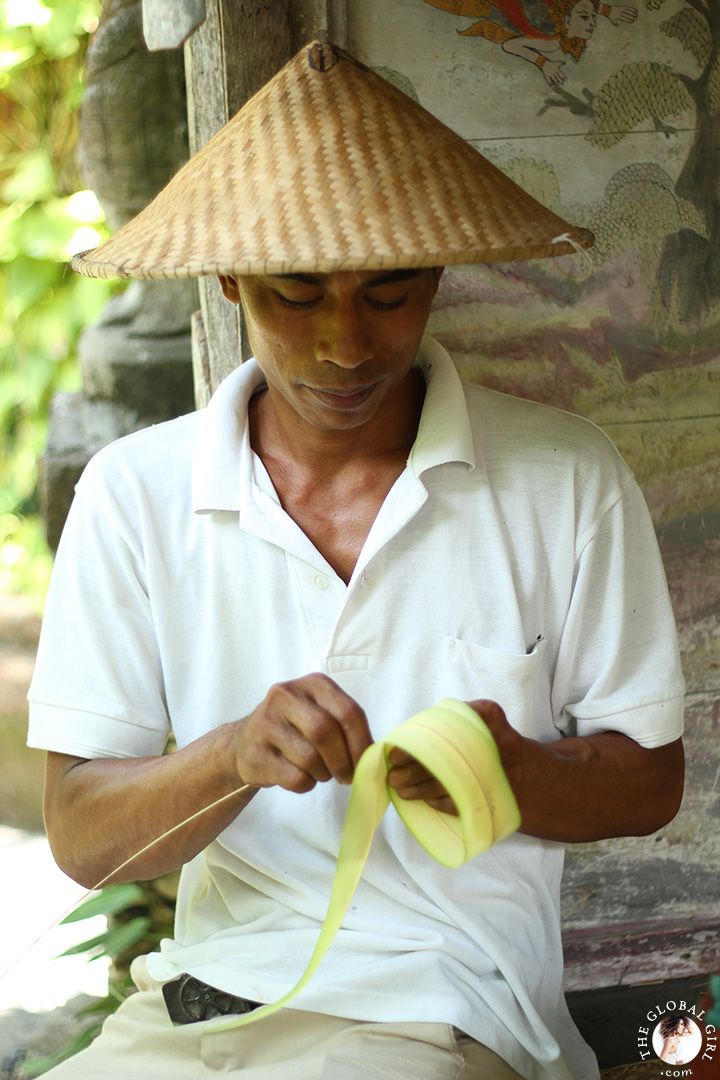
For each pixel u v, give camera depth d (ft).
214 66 4.88
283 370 3.46
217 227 3.15
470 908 3.80
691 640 5.65
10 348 11.67
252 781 3.22
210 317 5.29
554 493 3.84
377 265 2.92
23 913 7.47
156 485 3.91
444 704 2.81
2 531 11.57
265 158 3.24
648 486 5.47
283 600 3.81
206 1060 3.67
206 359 5.66
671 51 5.00
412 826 2.95
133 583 3.91
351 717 3.01
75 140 11.14
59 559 3.98
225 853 3.95
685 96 5.05
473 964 3.73
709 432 5.44
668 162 5.11
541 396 5.30
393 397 3.83
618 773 3.82
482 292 5.16
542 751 3.62
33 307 11.39
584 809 3.73
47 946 6.90
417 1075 3.38
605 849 5.72
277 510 3.74
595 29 4.93
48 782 3.95
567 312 5.22
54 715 3.89
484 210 3.22
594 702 3.96
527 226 3.25
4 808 9.16
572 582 3.91
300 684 3.10
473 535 3.78
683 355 5.33
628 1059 5.18
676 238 5.20
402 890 3.76
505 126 4.99
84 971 6.61
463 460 3.71
